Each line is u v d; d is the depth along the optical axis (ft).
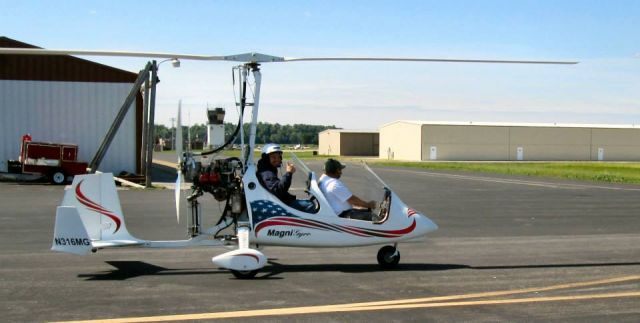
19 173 65.21
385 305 18.16
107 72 78.89
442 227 37.55
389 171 113.09
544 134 185.98
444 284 21.13
